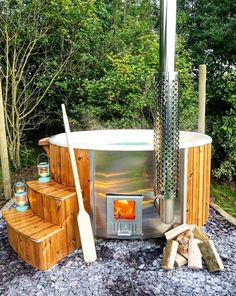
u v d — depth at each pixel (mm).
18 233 2266
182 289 1912
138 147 2396
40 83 5070
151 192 2445
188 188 2570
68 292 1910
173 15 2045
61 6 4949
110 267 2168
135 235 2496
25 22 4859
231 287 1924
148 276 2055
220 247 2449
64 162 2621
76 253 2387
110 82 4887
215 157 5035
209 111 5348
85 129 5395
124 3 6320
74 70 5355
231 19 5043
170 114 2148
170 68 2105
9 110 5109
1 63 5000
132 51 5473
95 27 5336
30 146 5684
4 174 3682
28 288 1963
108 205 2453
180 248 2246
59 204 2291
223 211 3273
